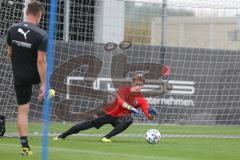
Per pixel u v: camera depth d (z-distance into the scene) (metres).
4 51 43.12
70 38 50.97
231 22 59.72
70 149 30.45
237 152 32.47
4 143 32.47
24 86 25.97
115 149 31.58
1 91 43.31
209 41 59.81
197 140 40.19
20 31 25.70
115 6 53.97
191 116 54.81
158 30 55.78
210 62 54.91
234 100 55.22
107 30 53.62
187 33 58.75
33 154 26.62
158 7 55.47
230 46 59.88
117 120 36.19
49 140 35.72
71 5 50.81
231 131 50.38
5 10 43.31
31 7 25.92
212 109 55.09
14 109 43.66
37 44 25.56
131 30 55.00
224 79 55.06
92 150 30.45
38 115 47.19
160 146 34.41
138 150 31.45
